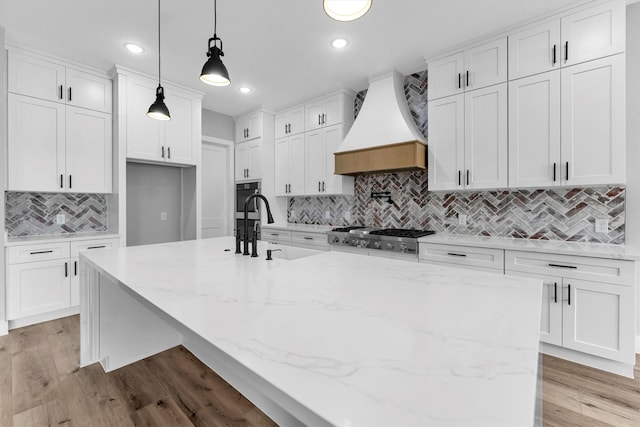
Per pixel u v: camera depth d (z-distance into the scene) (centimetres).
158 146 353
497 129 258
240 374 63
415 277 132
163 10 229
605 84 213
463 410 48
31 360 220
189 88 376
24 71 279
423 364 62
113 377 203
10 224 303
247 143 467
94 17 237
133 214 386
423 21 244
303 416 50
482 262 246
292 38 268
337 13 128
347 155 343
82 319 210
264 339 73
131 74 330
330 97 390
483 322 83
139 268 150
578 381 194
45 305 279
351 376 58
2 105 254
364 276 134
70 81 306
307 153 417
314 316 88
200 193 394
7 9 226
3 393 184
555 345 221
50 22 243
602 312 200
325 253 194
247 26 251
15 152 275
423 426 44
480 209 300
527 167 244
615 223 233
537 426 66
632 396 180
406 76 350
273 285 120
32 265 273
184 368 215
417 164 295
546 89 235
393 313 90
